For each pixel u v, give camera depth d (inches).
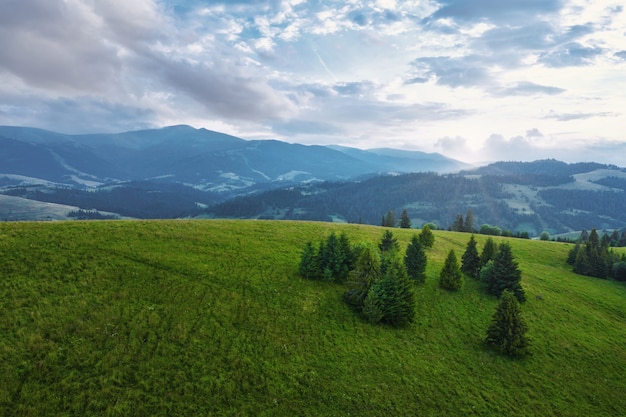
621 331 2005.4
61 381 1035.9
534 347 1679.4
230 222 2632.9
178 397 1073.5
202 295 1561.3
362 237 2824.8
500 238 3907.5
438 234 3683.6
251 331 1414.9
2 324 1176.8
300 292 1766.7
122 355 1166.3
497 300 2133.4
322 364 1325.0
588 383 1485.0
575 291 2501.2
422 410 1202.0
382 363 1391.5
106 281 1504.7
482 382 1389.0
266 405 1114.1
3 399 952.9
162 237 2048.5
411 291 1699.1
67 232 1854.1
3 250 1551.4
